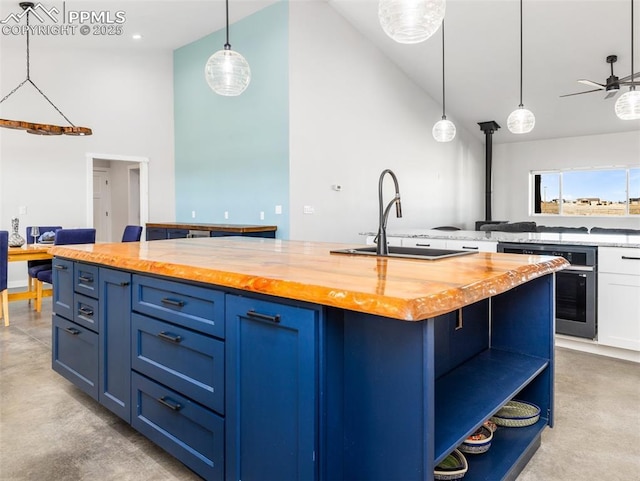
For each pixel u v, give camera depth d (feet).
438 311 3.47
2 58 18.48
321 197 18.51
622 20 16.56
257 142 18.48
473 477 5.09
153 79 22.71
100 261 6.66
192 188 22.36
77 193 20.59
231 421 4.88
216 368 5.05
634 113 12.65
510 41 19.02
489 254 6.84
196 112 21.89
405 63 22.21
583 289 10.59
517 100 24.21
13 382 8.83
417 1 7.43
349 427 4.19
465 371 6.27
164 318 5.78
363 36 20.33
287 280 4.21
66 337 7.97
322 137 18.48
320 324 4.00
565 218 29.27
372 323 4.01
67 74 20.15
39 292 14.87
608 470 5.80
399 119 22.77
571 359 10.30
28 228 16.63
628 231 15.47
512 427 6.36
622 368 9.67
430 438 3.68
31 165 19.31
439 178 26.20
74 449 6.36
